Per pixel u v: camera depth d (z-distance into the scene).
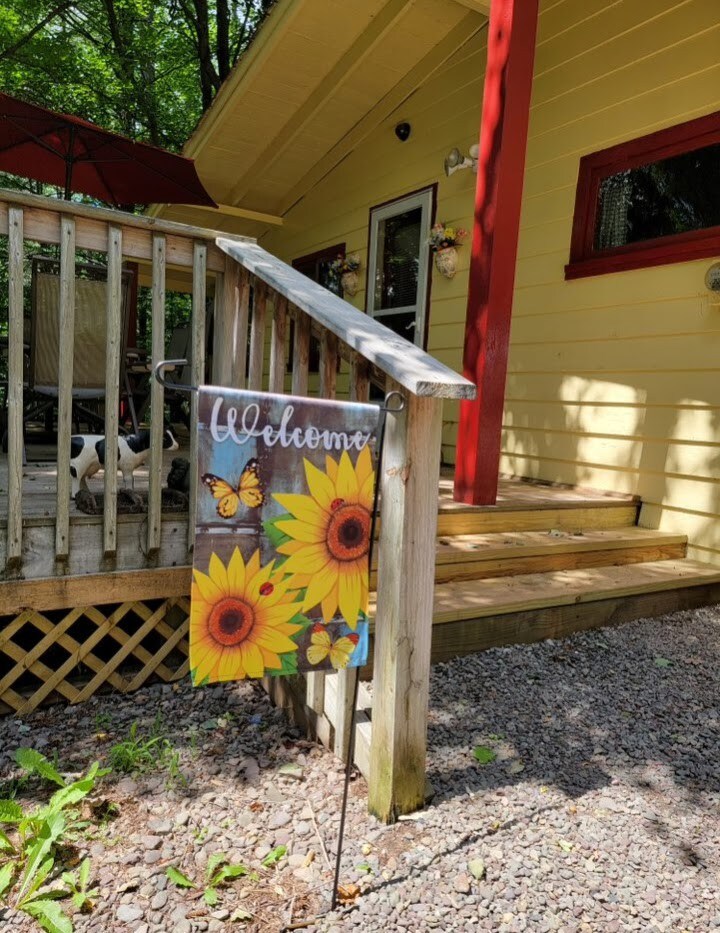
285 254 8.38
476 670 2.82
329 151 7.13
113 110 14.48
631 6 4.30
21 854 1.77
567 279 4.74
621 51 4.36
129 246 2.32
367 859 1.81
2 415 4.74
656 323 4.18
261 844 1.87
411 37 5.58
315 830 1.93
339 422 1.70
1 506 2.80
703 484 3.96
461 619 2.87
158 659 2.78
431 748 2.31
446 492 4.12
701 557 3.97
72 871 1.74
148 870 1.75
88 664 2.65
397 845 1.87
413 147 6.18
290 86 6.18
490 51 3.52
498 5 3.46
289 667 1.71
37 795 2.06
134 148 4.90
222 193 7.89
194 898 1.67
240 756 2.30
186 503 2.73
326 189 7.45
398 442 1.83
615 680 2.83
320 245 7.61
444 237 5.63
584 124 4.62
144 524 2.60
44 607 2.43
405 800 1.98
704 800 2.11
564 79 4.74
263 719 2.56
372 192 6.73
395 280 6.54
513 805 2.05
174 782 2.13
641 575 3.57
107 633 2.66
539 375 5.02
